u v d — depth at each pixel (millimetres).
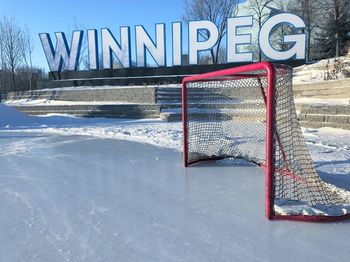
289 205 3559
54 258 2713
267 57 18859
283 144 3908
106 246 2891
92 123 13625
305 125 9562
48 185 4762
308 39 27438
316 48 27328
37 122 14211
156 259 2660
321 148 6746
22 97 21750
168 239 2998
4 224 3398
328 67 16125
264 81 5207
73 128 11789
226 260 2625
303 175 4098
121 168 5719
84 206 3875
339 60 16719
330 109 9047
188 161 5828
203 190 4371
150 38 20625
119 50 21109
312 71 16609
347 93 11562
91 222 3406
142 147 7707
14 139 9547
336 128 8828
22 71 34375
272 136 3412
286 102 3898
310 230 3109
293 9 28359
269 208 3369
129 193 4320
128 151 7270
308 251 2740
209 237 3016
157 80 20562
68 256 2740
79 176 5238
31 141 9102
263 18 28266
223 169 5457
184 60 22469
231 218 3424
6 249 2875
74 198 4168
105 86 20688
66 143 8586
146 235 3084
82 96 19031
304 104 9867
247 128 6355
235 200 3953
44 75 36906
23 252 2818
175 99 17469
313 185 4035
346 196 3846
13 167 5965
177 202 3938
